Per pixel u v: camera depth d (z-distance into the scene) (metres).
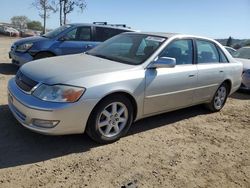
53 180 3.62
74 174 3.79
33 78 4.32
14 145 4.33
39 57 9.05
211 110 6.81
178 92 5.48
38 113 4.03
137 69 4.82
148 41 5.48
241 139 5.52
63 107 4.03
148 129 5.46
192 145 5.02
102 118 4.50
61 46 9.25
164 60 4.92
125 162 4.21
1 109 5.56
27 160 3.99
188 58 5.78
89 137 4.75
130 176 3.88
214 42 6.59
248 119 6.70
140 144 4.81
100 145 4.60
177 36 5.66
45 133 4.09
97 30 9.95
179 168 4.23
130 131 5.27
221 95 6.86
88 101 4.19
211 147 5.03
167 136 5.25
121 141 4.83
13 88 4.58
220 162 4.55
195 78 5.79
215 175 4.17
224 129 5.93
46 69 4.51
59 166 3.93
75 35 9.58
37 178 3.63
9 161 3.93
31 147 4.33
